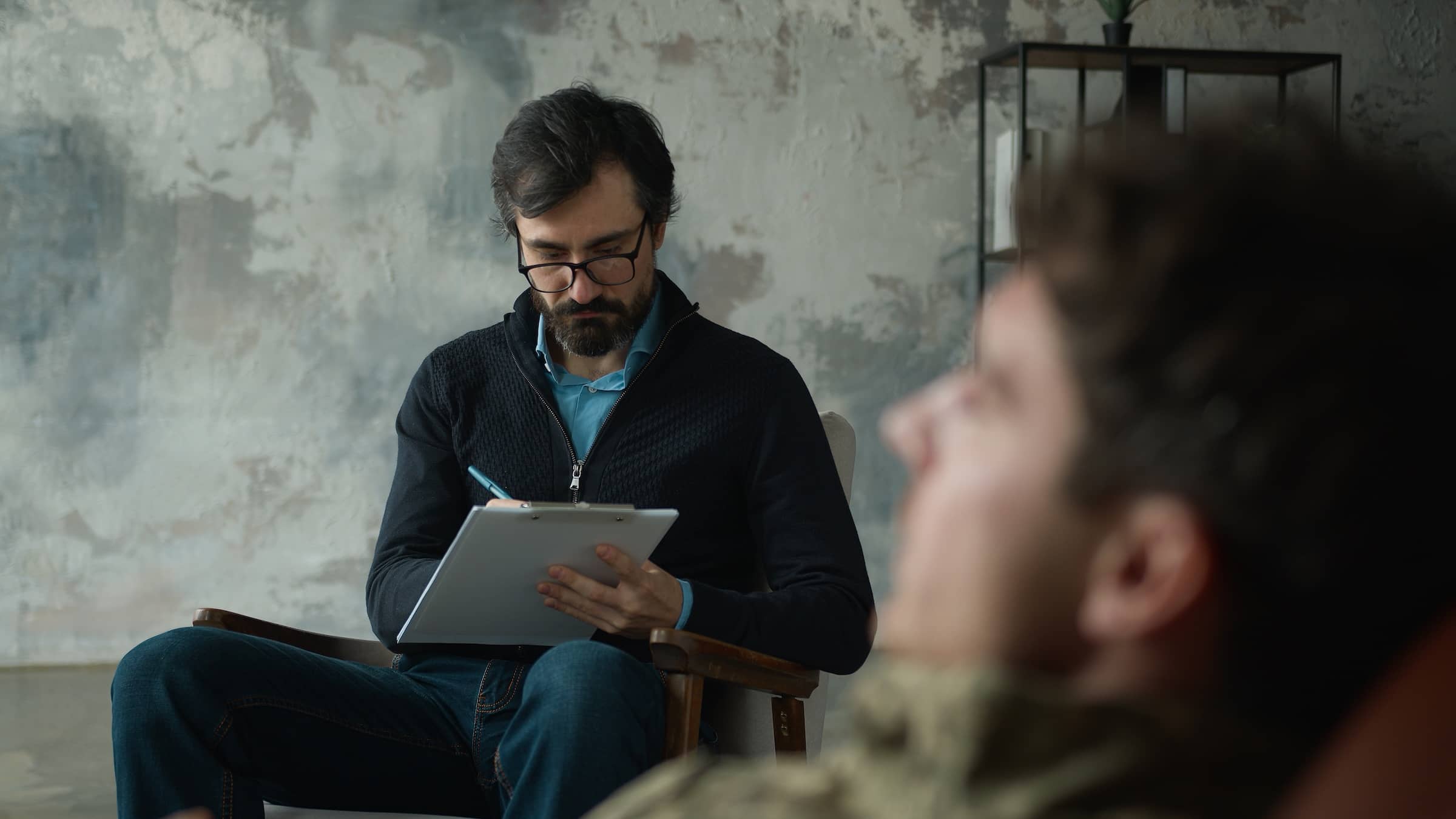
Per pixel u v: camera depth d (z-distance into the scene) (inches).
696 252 177.6
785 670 65.6
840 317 180.5
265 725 63.9
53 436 165.9
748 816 14.1
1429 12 190.1
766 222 178.7
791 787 14.2
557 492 74.6
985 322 12.9
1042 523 12.0
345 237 171.3
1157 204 11.8
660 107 176.6
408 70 171.9
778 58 178.4
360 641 76.3
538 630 67.2
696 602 64.0
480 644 70.0
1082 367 11.8
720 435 73.8
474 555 61.3
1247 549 11.3
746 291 178.7
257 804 63.1
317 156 170.6
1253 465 11.1
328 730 65.6
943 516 12.7
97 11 165.6
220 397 169.2
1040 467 12.1
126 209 166.9
